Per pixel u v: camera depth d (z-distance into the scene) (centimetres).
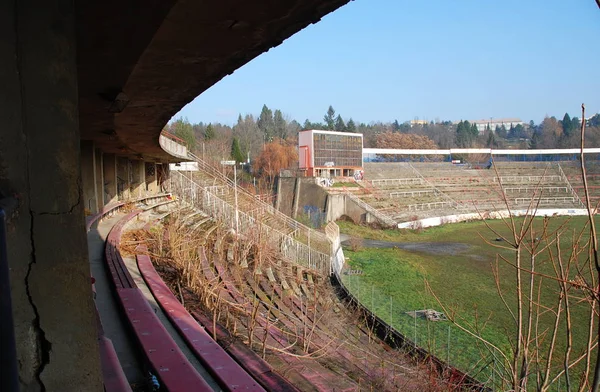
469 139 11331
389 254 3047
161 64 537
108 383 351
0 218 127
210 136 6712
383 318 1597
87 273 230
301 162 5200
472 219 4919
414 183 6050
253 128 8825
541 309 1611
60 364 221
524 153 7062
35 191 214
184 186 3025
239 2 355
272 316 1249
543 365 1077
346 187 5091
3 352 119
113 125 1061
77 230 226
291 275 1831
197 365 573
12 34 207
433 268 2609
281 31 423
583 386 345
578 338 1316
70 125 224
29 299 211
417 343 1273
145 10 374
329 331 1292
